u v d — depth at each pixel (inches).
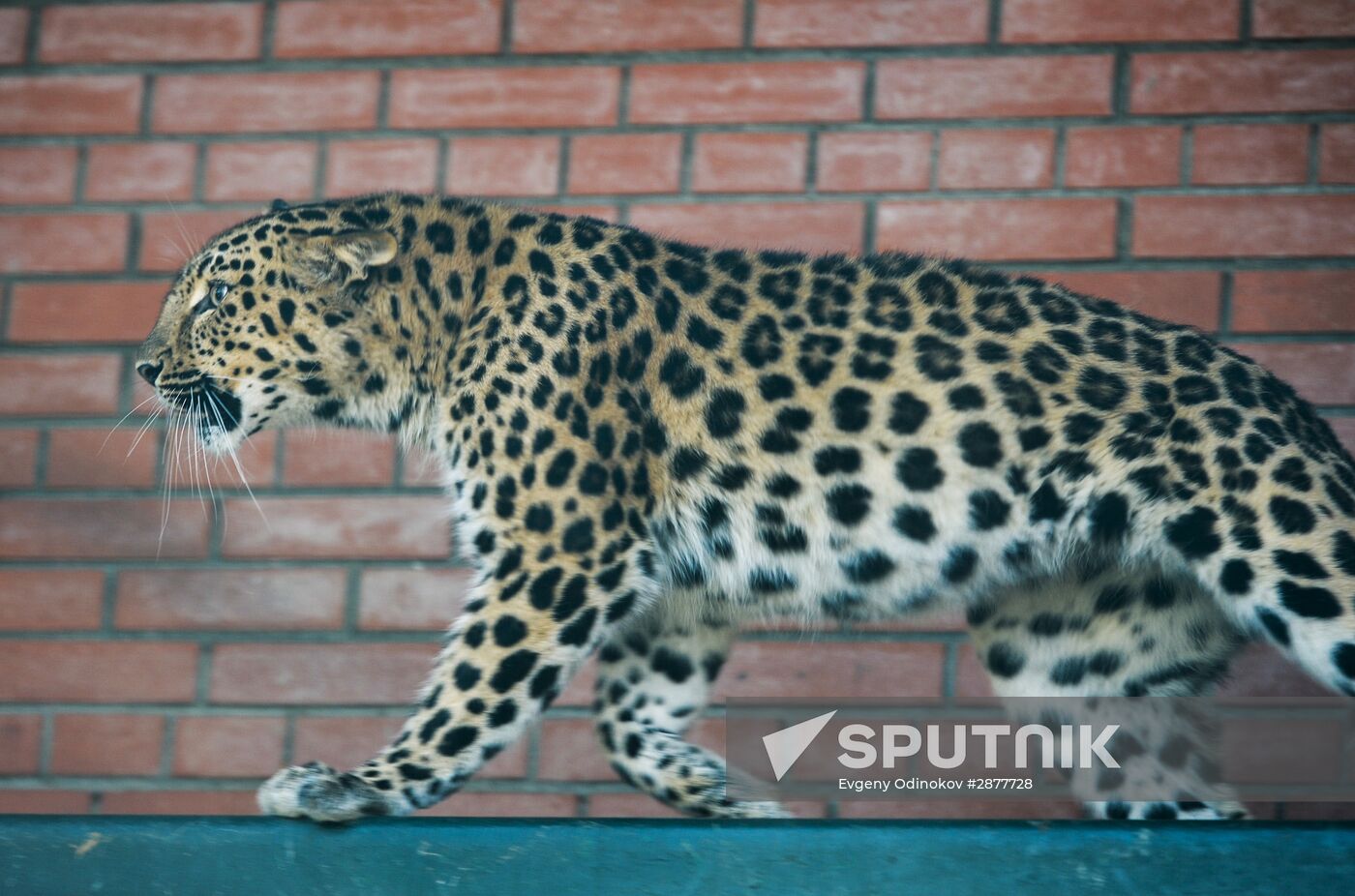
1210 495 158.1
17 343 229.8
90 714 221.0
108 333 229.1
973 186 218.1
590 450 161.8
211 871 137.2
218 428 178.4
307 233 178.2
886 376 166.4
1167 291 213.0
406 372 176.2
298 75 231.6
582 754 213.3
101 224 231.6
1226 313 211.9
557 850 135.2
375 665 218.5
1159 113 216.4
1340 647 151.8
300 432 223.6
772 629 211.8
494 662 156.6
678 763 179.3
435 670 158.9
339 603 220.4
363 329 175.9
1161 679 179.9
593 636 159.8
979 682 208.1
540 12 228.2
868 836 133.8
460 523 164.4
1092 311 170.7
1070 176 216.7
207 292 178.5
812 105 222.2
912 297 171.3
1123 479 160.7
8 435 227.6
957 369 166.2
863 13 223.1
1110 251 214.5
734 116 223.3
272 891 136.1
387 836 136.8
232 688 220.1
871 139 220.7
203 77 233.3
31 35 236.4
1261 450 158.2
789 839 134.2
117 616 222.8
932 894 132.6
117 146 233.1
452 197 189.0
